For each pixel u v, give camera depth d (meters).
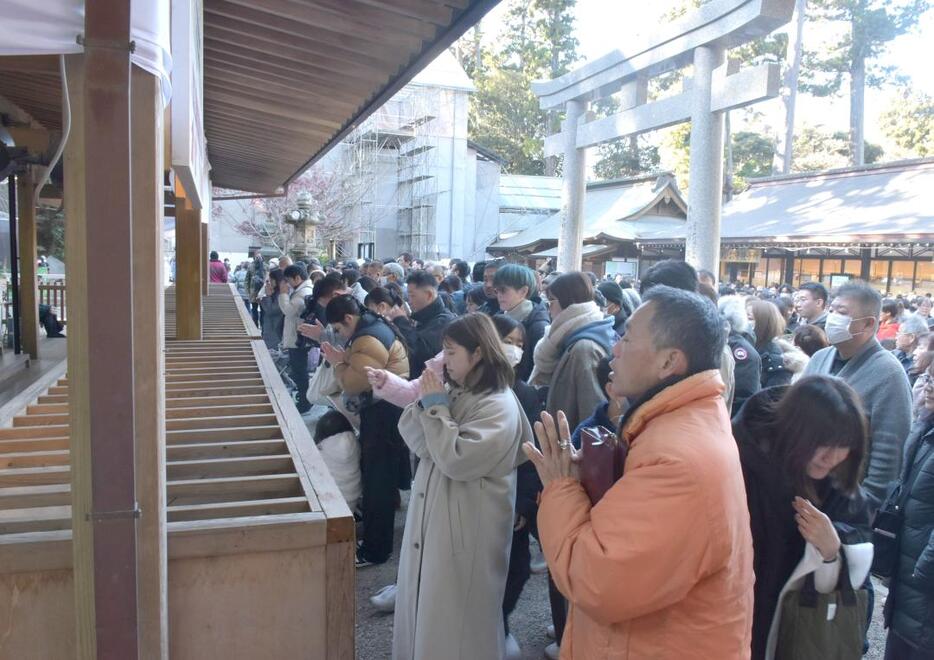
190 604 1.70
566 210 14.42
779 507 1.75
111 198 1.28
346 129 5.64
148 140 1.35
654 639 1.37
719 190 10.16
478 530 2.28
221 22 3.48
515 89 40.16
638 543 1.29
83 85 1.27
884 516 2.28
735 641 1.36
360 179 29.06
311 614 1.78
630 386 1.53
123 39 1.26
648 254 23.39
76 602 1.37
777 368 3.68
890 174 18.78
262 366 4.00
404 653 2.38
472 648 2.27
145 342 1.39
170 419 2.84
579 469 1.57
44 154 4.48
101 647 1.35
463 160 31.44
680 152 32.50
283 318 9.02
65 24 1.28
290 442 2.51
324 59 3.81
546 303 4.57
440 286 7.47
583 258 23.67
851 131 27.91
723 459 1.35
